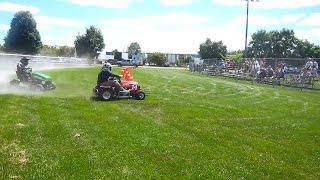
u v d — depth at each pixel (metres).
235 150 8.63
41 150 7.86
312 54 68.56
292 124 12.20
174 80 30.81
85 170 6.85
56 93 17.30
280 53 71.75
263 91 24.42
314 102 19.14
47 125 10.06
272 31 72.44
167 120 11.66
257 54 73.44
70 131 9.53
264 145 9.24
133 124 10.74
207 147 8.73
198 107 14.65
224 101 17.55
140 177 6.68
